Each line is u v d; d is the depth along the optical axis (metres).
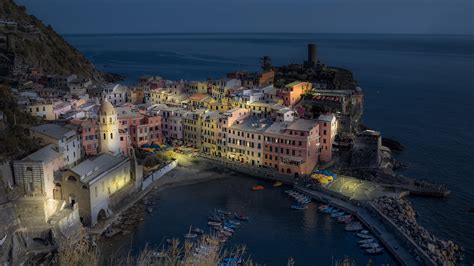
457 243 135.75
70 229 131.12
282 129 185.38
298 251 128.38
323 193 164.62
